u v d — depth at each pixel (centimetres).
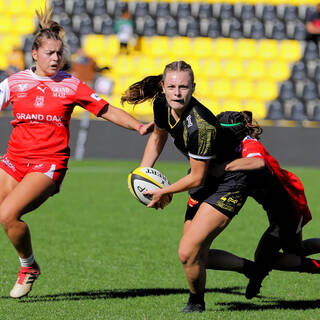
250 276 1902
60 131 1853
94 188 4784
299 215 1850
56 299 1934
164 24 8744
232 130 1712
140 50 8362
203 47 8444
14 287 1917
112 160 6481
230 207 1700
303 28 8862
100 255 2662
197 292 1778
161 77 1786
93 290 2080
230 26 8731
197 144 1609
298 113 7669
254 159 1717
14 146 1859
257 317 1733
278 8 9075
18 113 1836
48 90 1830
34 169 1827
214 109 7550
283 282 2266
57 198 4300
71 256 2633
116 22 8150
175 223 3512
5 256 2594
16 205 1781
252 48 8488
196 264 1708
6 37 8144
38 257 2602
